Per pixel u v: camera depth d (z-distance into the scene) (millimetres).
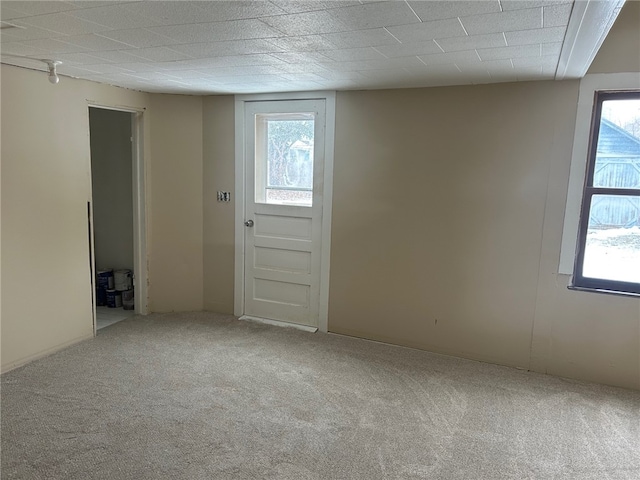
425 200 3621
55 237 3432
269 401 2887
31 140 3182
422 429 2619
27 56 2756
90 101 3605
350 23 1995
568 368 3326
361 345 3854
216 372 3270
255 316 4461
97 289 4770
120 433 2496
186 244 4496
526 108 3217
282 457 2338
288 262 4246
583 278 3266
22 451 2316
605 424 2705
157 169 4312
